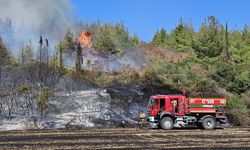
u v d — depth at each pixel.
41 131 24.97
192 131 25.56
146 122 28.83
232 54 49.12
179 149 18.02
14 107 29.95
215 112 27.20
